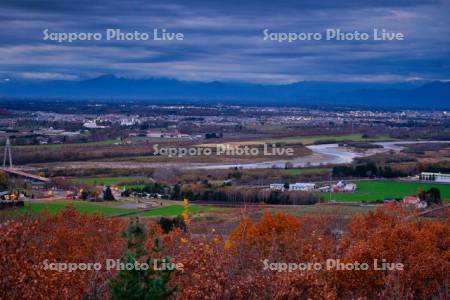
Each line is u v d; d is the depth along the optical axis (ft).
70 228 150.71
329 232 208.23
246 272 109.09
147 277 85.40
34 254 81.10
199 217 254.06
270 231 172.04
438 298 128.06
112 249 122.93
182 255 103.14
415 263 133.39
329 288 103.81
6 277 75.10
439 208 259.80
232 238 164.66
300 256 127.95
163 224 213.05
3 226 82.07
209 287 91.20
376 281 120.57
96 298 90.99
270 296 93.91
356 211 266.98
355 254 126.62
